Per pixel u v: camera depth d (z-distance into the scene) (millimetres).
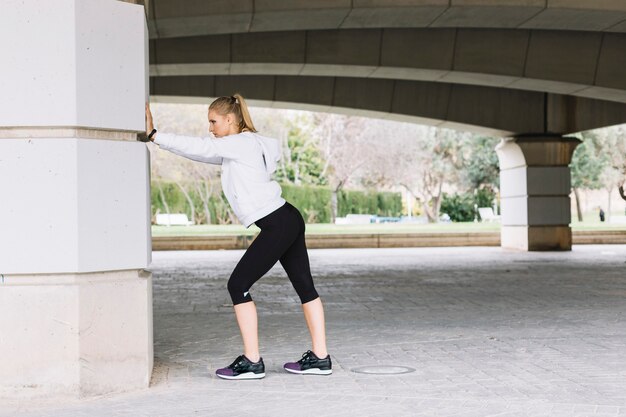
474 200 56750
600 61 20359
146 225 5848
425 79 21656
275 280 16750
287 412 5074
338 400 5430
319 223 53594
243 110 6238
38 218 5430
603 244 33406
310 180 56531
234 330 9188
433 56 20109
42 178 5430
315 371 6363
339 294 13531
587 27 17312
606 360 7020
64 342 5426
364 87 24781
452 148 52094
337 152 52344
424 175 54438
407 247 32188
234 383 6035
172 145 5914
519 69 20250
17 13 5371
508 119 26406
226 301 12562
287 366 6445
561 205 27219
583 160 50250
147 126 5922
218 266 21141
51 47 5379
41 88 5383
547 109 26594
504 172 28812
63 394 5434
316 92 24625
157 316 10594
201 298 13055
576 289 14031
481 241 32781
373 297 12977
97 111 5527
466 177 51844
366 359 7125
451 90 25562
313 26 16953
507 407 5199
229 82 24312
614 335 8602
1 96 5375
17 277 5488
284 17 16109
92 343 5520
